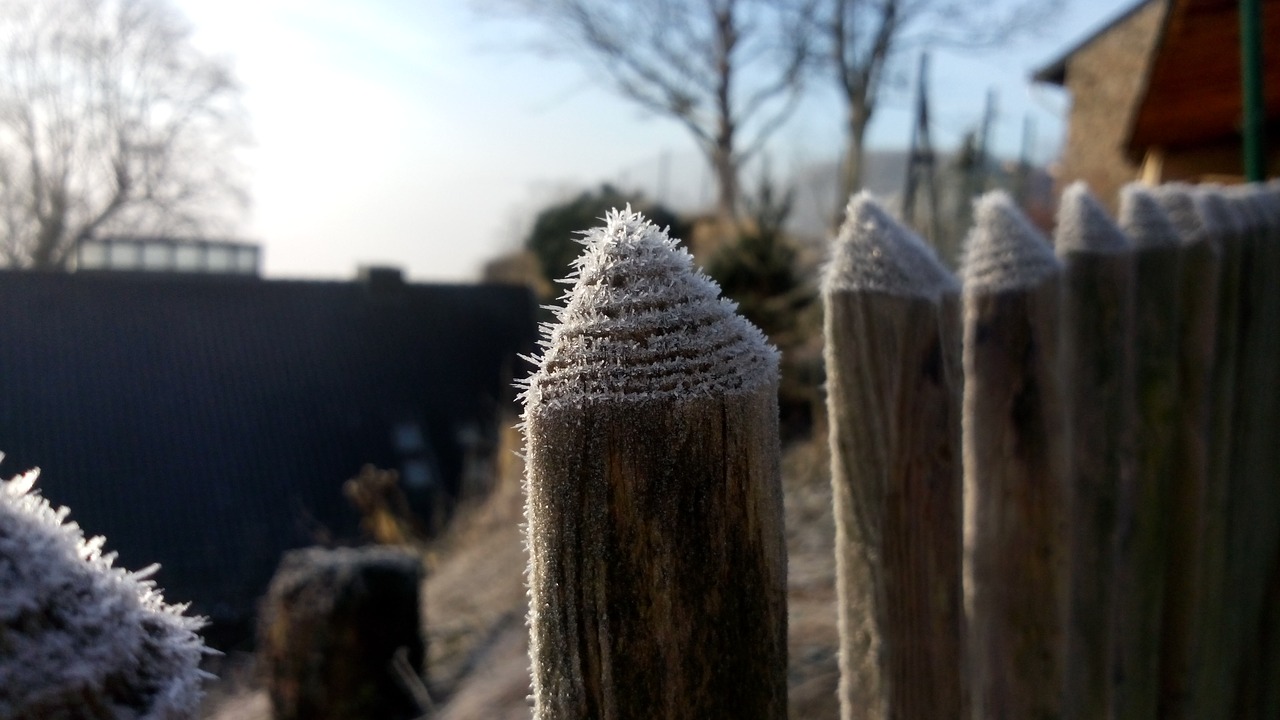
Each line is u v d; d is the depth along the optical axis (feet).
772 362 0.83
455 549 8.75
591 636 0.79
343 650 4.84
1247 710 2.04
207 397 12.84
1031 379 1.40
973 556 1.47
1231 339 1.85
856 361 1.27
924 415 1.24
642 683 0.79
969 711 1.30
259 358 13.76
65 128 19.42
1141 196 1.74
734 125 18.67
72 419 11.80
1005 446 1.42
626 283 0.78
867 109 16.78
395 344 14.78
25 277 13.26
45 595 0.45
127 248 16.26
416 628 5.12
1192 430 1.74
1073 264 1.56
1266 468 2.07
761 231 7.65
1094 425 1.55
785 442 6.73
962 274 1.49
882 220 1.28
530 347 14.82
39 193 19.45
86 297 13.43
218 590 10.09
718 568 0.79
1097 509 1.56
